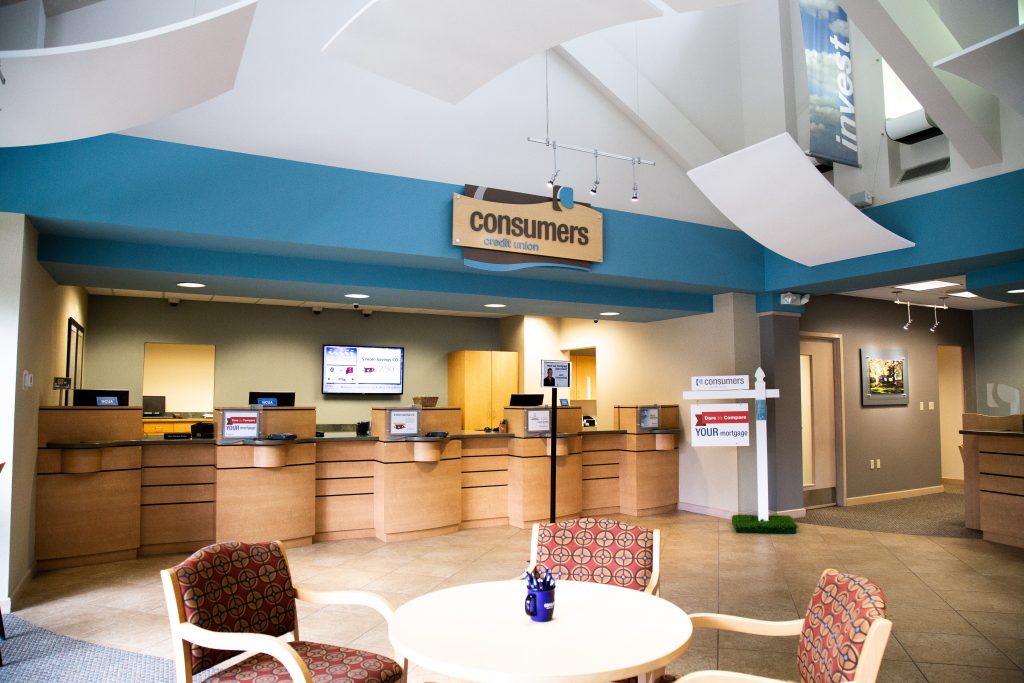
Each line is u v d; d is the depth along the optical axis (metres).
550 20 3.18
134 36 3.19
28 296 5.09
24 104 3.60
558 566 3.35
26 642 4.32
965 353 11.68
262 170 5.57
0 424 4.70
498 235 6.56
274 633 2.93
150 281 6.44
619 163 7.28
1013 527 7.10
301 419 7.06
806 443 9.50
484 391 11.77
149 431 10.12
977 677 3.84
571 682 2.01
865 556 6.66
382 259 6.44
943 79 5.62
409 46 3.45
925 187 6.66
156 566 6.18
